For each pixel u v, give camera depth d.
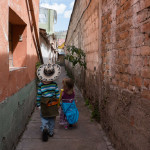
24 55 4.75
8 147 2.88
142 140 2.25
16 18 4.04
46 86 3.71
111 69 3.56
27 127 4.39
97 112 4.75
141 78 2.31
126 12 2.78
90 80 6.12
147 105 2.14
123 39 2.91
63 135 4.04
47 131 3.68
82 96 7.92
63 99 4.38
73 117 4.33
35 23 5.64
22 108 4.01
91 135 4.02
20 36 4.75
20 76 3.85
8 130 2.90
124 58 2.88
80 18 8.76
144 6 2.21
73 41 13.09
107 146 3.50
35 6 5.97
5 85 2.75
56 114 3.71
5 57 2.76
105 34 3.99
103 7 4.12
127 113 2.74
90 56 6.17
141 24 2.30
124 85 2.88
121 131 2.99
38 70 3.71
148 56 2.14
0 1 2.59
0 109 2.51
